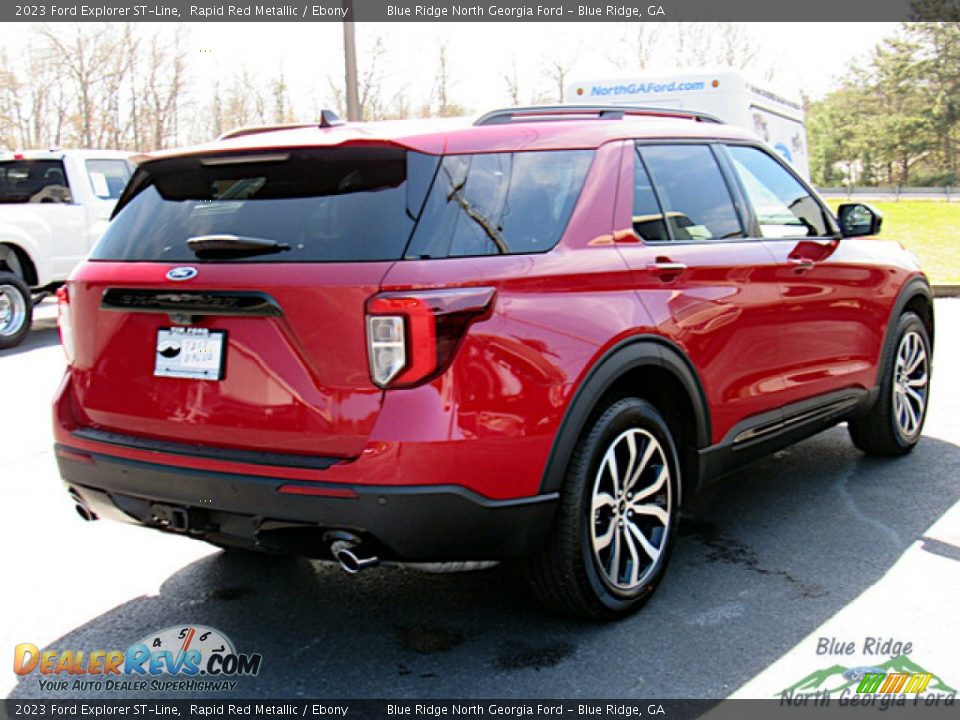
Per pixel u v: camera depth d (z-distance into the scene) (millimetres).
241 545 3268
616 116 4160
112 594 4039
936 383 7848
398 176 3191
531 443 3193
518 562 3482
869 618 3668
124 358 3428
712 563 4234
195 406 3260
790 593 3904
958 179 86125
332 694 3205
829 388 4906
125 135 39625
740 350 4172
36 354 10555
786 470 5609
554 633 3598
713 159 4402
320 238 3146
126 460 3357
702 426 3986
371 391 3006
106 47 38906
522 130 3570
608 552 3596
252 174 3406
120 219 3650
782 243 4574
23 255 11320
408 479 2973
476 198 3281
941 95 84750
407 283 2982
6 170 12227
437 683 3256
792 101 13688
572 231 3533
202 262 3260
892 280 5426
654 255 3801
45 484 5621
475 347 3066
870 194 66250
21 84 40000
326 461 3039
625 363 3508
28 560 4414
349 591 4043
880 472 5516
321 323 3029
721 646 3467
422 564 3125
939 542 4434
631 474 3656
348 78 13992
